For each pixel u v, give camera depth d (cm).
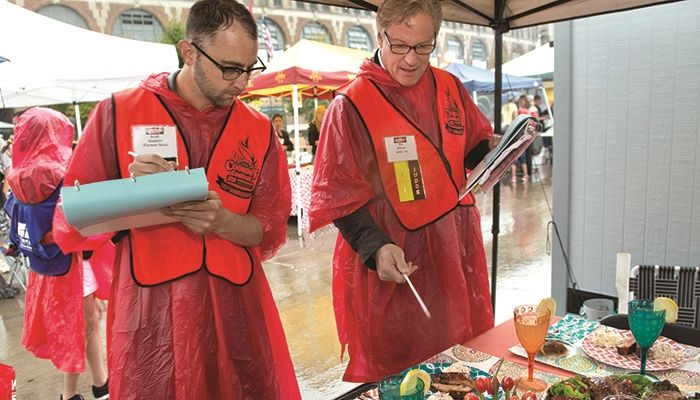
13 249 326
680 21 263
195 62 117
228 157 131
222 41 113
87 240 141
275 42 2184
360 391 118
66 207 96
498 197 234
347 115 146
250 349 138
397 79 148
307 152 786
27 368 304
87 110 1287
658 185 283
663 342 131
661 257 288
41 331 238
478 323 166
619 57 283
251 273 138
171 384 127
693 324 190
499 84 227
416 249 150
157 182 105
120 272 128
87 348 251
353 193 144
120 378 125
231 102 129
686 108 269
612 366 121
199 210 114
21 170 210
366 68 152
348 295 155
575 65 298
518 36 3044
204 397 130
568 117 305
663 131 277
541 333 109
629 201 293
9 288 439
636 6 206
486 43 2895
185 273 126
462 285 153
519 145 130
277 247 150
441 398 104
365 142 145
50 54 497
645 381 103
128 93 127
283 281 439
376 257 136
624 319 160
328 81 606
